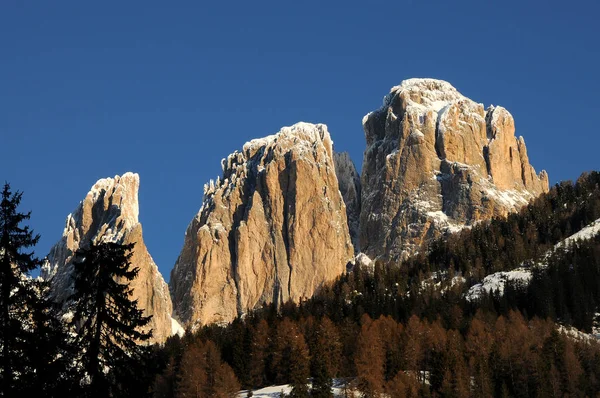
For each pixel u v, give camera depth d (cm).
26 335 7144
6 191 7081
